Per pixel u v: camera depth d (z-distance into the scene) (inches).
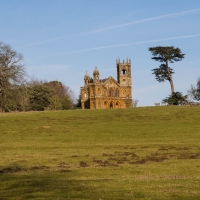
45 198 876.6
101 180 1112.2
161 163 1427.2
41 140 2213.3
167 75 5393.7
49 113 3400.6
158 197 863.1
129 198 856.9
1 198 890.7
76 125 2748.5
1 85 4077.3
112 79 6766.7
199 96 5019.7
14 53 4133.9
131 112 3319.4
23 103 4416.8
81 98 6806.1
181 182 1054.4
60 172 1275.8
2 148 1971.0
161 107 3649.1
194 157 1555.1
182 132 2379.4
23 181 1120.8
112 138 2246.6
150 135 2311.8
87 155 1678.2
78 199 856.3
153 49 5374.0
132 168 1330.0
